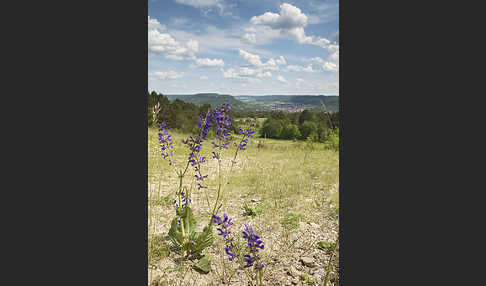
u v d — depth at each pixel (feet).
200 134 9.95
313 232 12.73
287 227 13.12
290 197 18.39
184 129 77.10
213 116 9.61
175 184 19.62
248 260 7.35
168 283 8.36
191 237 10.28
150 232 11.68
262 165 30.63
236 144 9.70
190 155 10.22
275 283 8.77
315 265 9.77
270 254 10.55
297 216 14.34
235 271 9.38
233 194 18.85
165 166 21.25
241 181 22.34
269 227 13.15
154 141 16.24
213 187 20.16
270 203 17.17
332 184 22.17
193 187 19.44
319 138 52.95
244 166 28.96
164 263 9.49
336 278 8.75
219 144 9.74
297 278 9.00
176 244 10.33
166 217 13.80
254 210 14.94
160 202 15.64
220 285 8.64
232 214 14.94
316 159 37.45
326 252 10.66
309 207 16.47
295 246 11.25
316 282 8.76
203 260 9.48
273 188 20.43
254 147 46.50
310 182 22.74
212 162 28.07
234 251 9.89
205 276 9.05
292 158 38.19
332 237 12.18
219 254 10.46
